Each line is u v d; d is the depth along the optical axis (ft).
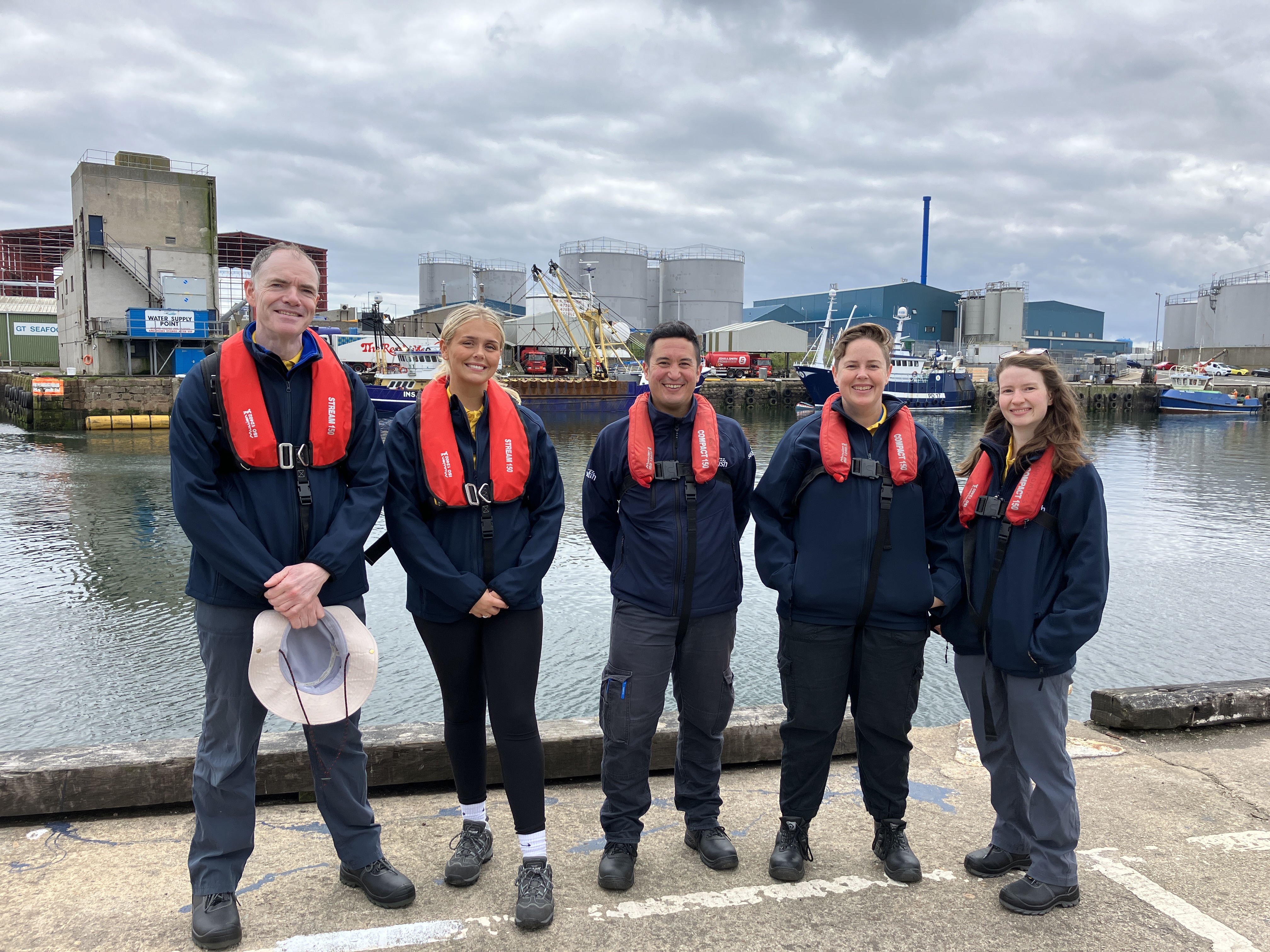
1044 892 7.69
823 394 148.46
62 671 26.35
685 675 8.51
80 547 43.39
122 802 9.21
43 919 7.32
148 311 119.14
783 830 8.43
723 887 8.11
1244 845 9.02
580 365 186.39
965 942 7.25
